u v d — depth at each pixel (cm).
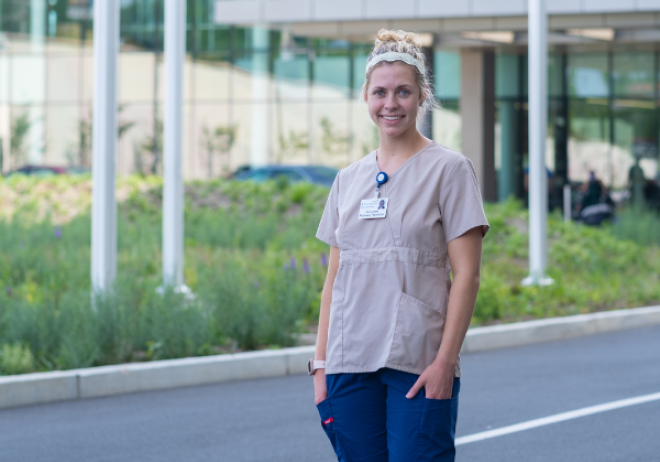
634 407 785
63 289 1320
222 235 1919
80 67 3688
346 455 319
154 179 2586
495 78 3036
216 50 3484
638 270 1811
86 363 882
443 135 3169
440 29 2291
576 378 924
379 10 2248
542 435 688
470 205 310
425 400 303
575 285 1516
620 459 620
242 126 3475
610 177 3073
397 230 313
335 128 3381
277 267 1441
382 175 318
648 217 2253
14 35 3712
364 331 313
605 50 2917
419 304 309
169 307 1005
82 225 1942
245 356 945
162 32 3584
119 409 788
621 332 1271
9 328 953
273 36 3431
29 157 3722
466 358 1060
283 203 2319
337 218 335
